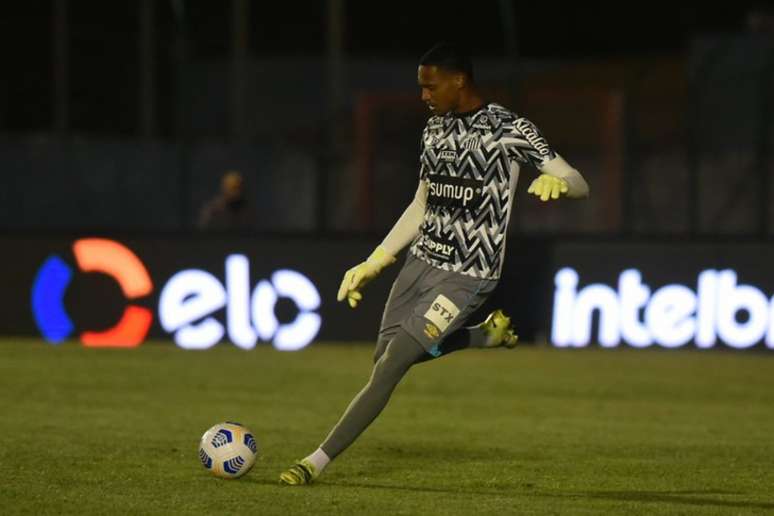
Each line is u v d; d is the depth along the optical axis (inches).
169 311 2409.0
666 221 3117.6
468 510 990.4
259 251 2412.6
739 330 2372.0
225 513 962.1
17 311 2426.2
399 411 1631.4
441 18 3949.3
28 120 3329.2
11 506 986.7
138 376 1939.0
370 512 971.3
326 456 1076.5
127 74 3230.8
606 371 2103.8
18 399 1675.7
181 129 3097.9
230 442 1094.4
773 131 3115.2
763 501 1066.1
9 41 3331.7
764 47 3282.5
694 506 1036.5
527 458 1275.8
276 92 3575.3
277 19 3688.5
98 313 2405.3
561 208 3157.0
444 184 1043.9
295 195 3157.0
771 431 1515.7
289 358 2214.6
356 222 3085.6
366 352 2320.4
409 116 3265.3
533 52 3944.4
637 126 3238.2
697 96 3129.9
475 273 1041.5
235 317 2407.7
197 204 3149.6
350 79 3708.2
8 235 2425.0
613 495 1080.2
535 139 1026.7
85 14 3326.8
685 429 1520.7
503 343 1107.9
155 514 957.8
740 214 3080.7
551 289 2453.2
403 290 1072.2
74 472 1138.0
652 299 2411.4
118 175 3105.3
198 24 3361.2
